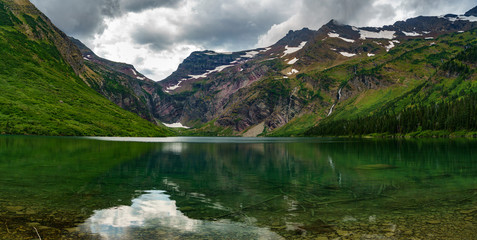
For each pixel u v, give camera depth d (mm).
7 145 72750
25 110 172250
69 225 14375
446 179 29906
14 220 14609
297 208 18625
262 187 26250
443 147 82062
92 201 19719
